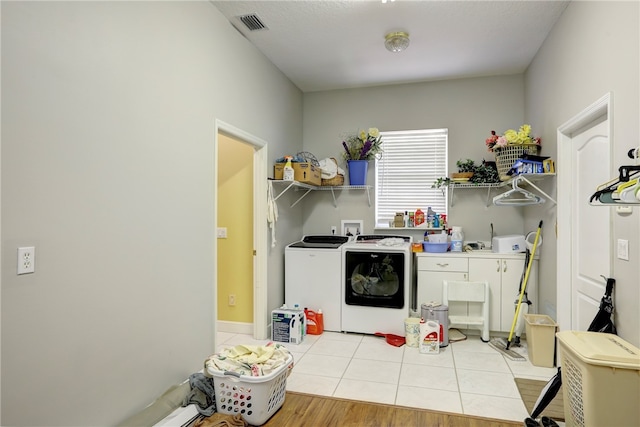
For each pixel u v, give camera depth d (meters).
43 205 1.48
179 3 2.33
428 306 3.46
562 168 2.82
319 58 3.64
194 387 2.30
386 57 3.61
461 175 3.89
